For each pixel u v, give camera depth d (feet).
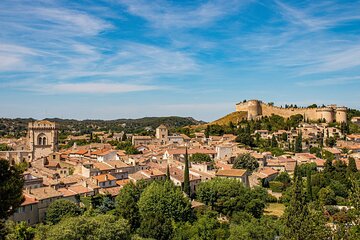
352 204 165.78
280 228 309.42
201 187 476.13
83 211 393.91
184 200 415.23
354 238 159.53
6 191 130.00
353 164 611.06
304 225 197.77
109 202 417.08
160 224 347.15
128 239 296.92
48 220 366.22
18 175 138.92
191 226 368.68
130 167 590.14
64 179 490.08
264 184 612.29
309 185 497.87
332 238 195.21
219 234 349.20
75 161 644.27
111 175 524.11
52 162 611.06
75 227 267.80
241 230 321.52
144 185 459.73
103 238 271.90
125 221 302.25
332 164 641.40
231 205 440.45
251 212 437.17
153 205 398.83
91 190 451.53
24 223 282.56
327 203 488.85
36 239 268.00
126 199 384.06
